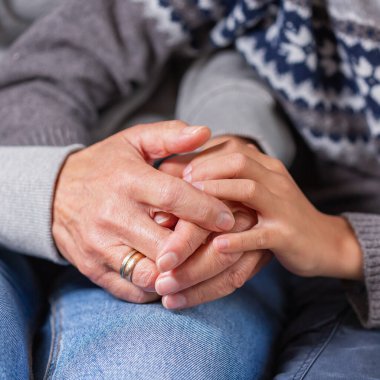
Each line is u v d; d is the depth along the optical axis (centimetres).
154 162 94
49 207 85
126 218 81
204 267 81
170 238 79
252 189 81
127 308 83
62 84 103
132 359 78
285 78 100
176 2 102
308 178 109
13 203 86
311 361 84
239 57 109
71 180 86
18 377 77
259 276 97
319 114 100
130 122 112
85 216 83
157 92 116
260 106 100
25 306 88
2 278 86
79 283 91
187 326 81
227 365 81
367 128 100
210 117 98
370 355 83
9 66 104
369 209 103
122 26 105
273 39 101
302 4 94
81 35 104
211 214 80
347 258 86
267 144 93
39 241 87
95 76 105
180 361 78
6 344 78
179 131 84
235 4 104
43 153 88
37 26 105
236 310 87
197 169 84
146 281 81
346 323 88
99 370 78
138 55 105
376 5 91
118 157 84
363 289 88
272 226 83
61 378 78
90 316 83
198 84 108
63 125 98
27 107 100
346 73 98
